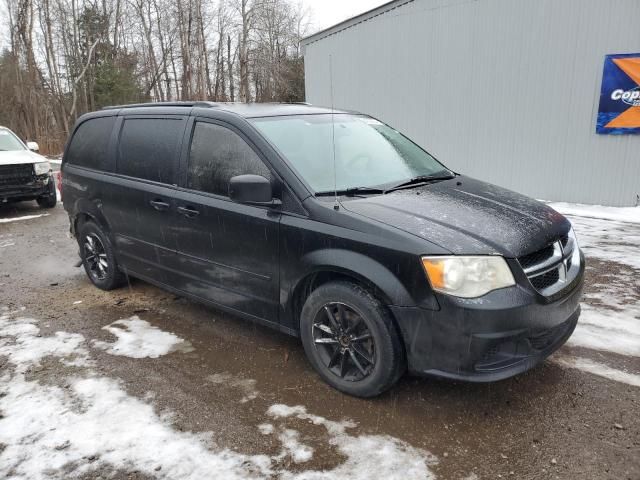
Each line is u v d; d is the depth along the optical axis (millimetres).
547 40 9023
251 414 2988
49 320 4473
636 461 2539
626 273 5242
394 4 11203
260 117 3715
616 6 8180
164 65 34812
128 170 4520
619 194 8742
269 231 3318
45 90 29250
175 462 2590
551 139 9320
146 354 3775
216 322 4332
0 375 3504
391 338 2877
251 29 33750
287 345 3875
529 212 3234
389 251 2803
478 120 10258
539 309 2738
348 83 12664
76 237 5457
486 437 2744
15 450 2713
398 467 2523
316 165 3451
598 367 3416
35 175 9617
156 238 4258
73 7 29156
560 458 2570
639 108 8273
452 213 3023
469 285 2645
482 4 9734
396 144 4215
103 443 2750
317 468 2525
